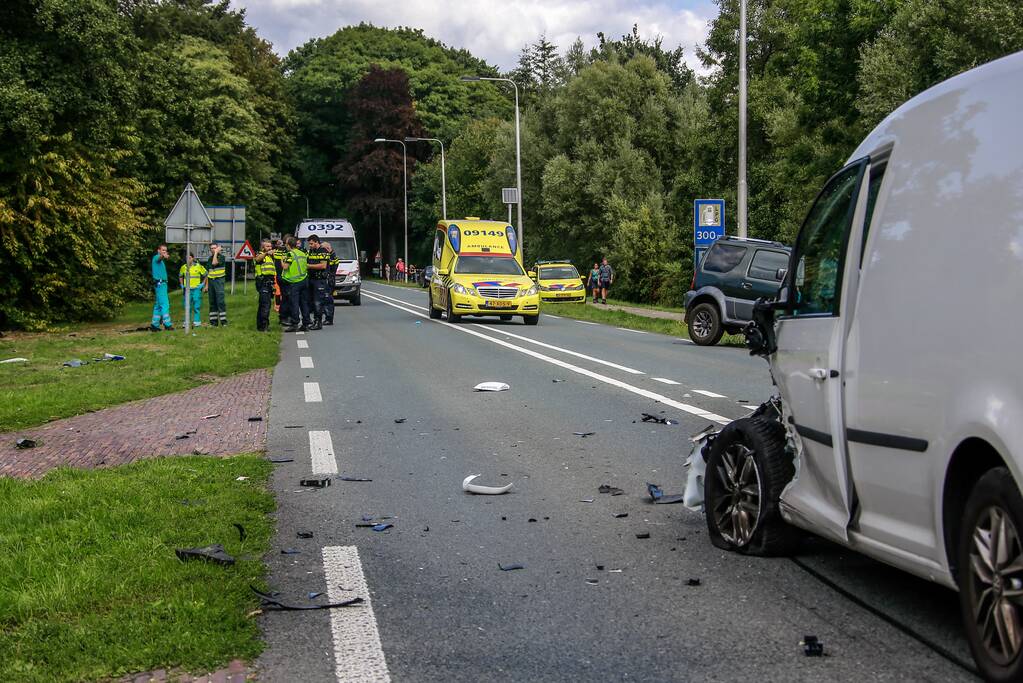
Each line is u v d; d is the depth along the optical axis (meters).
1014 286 3.68
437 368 16.84
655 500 7.39
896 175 4.60
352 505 7.34
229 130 58.91
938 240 4.18
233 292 45.75
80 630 4.49
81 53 25.75
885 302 4.53
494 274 30.06
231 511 6.82
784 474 5.77
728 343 23.02
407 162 94.31
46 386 13.77
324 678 4.16
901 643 4.48
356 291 42.66
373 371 16.39
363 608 5.07
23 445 9.59
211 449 9.50
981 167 4.00
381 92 94.88
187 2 80.62
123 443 9.84
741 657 4.36
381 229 97.94
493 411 11.96
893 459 4.45
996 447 3.70
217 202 56.41
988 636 3.87
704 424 10.90
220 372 16.03
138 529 6.26
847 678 4.09
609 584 5.45
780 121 43.50
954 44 26.03
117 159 29.83
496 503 7.39
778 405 6.19
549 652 4.46
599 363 17.72
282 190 85.88
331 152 100.56
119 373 15.55
